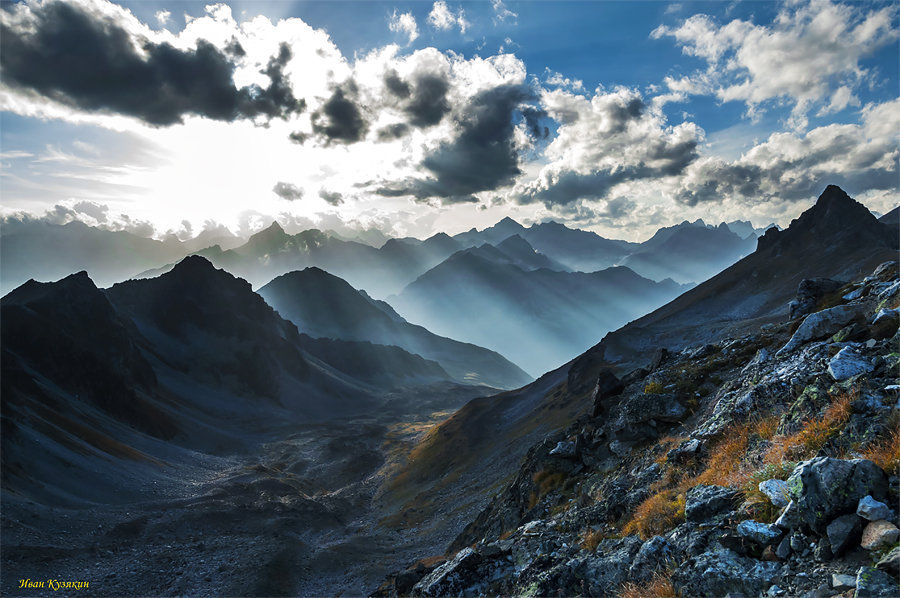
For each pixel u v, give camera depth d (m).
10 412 107.50
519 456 117.00
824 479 7.98
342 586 63.69
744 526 9.05
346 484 154.62
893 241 185.38
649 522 12.78
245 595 58.06
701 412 21.00
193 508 95.44
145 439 150.62
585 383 144.12
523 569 15.39
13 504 75.06
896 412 9.89
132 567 64.88
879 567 6.36
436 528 90.25
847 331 15.83
